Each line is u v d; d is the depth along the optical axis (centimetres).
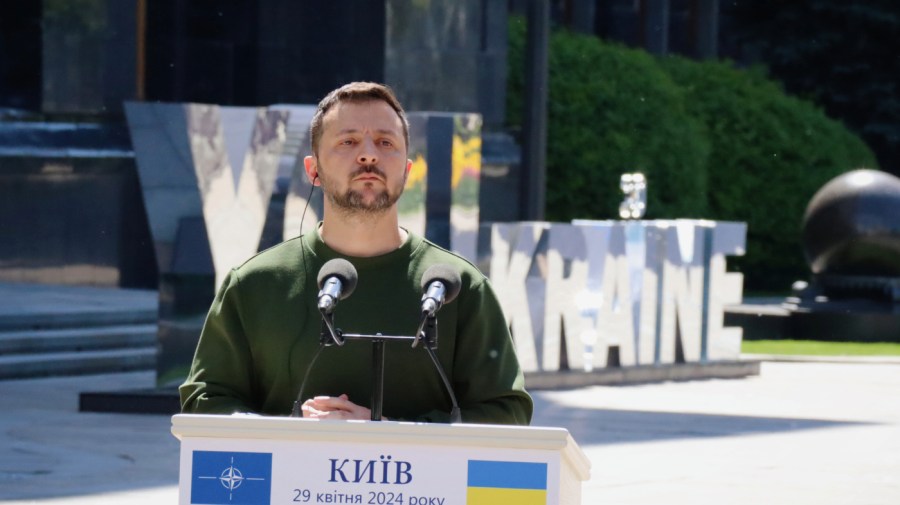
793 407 2256
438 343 708
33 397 2172
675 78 4841
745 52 6038
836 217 3456
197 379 721
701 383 2550
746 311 3525
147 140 2011
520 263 2302
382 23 3828
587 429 1959
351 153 691
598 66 4266
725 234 2669
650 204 4225
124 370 2548
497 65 4094
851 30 5494
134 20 3528
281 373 712
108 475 1548
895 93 5566
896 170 5725
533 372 2345
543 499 588
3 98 3409
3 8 3416
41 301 2845
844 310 3444
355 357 705
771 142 4838
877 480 1620
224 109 2014
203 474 599
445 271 654
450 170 2108
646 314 2527
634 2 5622
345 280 641
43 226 3334
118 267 3469
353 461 596
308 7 3938
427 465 594
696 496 1499
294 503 597
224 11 3981
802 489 1552
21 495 1429
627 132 4216
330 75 3928
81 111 3456
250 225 2023
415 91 3888
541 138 3177
